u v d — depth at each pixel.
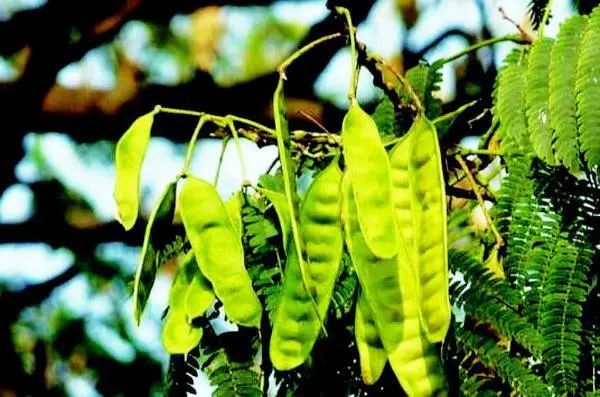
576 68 1.04
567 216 1.05
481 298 1.04
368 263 1.03
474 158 1.13
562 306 1.04
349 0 1.54
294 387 1.07
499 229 1.07
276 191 1.09
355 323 1.04
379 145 1.02
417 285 1.01
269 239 1.07
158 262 1.08
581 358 1.04
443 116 1.12
